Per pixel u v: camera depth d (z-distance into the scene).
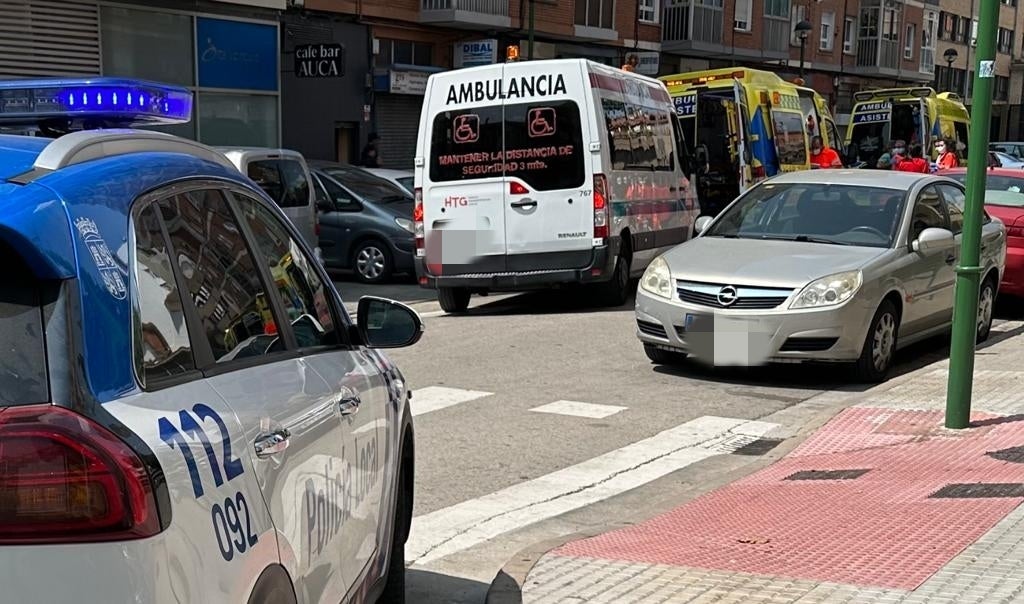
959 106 30.58
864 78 49.22
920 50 51.94
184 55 19.56
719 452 7.10
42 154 2.32
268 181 13.49
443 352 10.54
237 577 2.26
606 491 6.27
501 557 5.20
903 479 5.93
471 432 7.52
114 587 1.92
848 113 48.25
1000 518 5.03
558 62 12.38
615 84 13.16
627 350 10.57
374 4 25.09
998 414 7.31
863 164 28.34
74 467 1.92
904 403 7.80
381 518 3.68
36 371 2.00
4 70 16.55
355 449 3.31
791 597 4.19
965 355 6.88
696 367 9.67
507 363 9.95
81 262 2.12
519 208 12.53
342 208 16.66
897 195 9.72
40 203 2.11
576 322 12.36
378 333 3.96
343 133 25.12
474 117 12.63
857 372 8.79
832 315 8.32
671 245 15.12
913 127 27.78
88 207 2.23
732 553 4.81
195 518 2.13
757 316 8.42
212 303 2.70
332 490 3.03
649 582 4.47
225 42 20.30
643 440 7.36
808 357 8.41
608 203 12.48
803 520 5.29
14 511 1.90
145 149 2.71
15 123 3.03
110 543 1.93
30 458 1.91
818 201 9.80
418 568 5.04
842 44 46.59
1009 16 62.62
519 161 12.49
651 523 5.44
